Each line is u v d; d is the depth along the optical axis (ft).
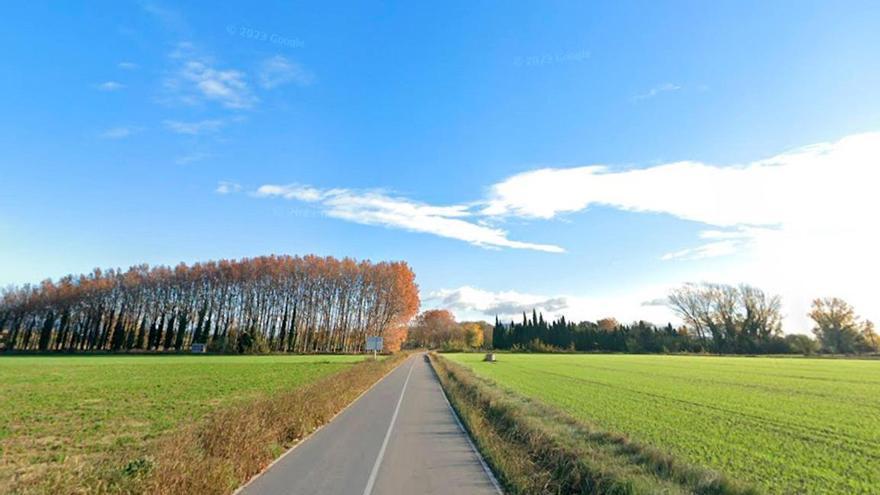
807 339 334.44
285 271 377.91
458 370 132.36
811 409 72.59
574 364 225.15
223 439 31.86
